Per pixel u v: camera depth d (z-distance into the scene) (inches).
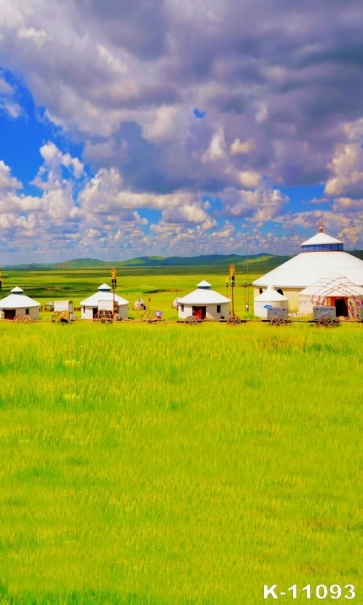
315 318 1636.3
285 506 458.9
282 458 579.2
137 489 493.4
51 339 1109.7
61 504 457.4
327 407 760.3
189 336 1150.3
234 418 716.0
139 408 757.9
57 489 490.3
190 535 405.1
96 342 1077.1
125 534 405.1
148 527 417.1
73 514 438.0
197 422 700.7
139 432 661.3
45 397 792.9
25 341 1091.3
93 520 428.1
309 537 403.9
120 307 2908.5
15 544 385.4
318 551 384.5
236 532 410.3
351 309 2311.8
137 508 451.5
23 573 344.2
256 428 676.7
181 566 359.3
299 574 352.8
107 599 314.2
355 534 409.7
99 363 954.7
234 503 464.1
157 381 873.5
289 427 681.6
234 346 1058.1
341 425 690.8
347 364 968.9
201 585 333.7
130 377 890.7
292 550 385.4
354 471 543.2
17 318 2496.3
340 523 428.5
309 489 497.0
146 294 6141.7
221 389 840.3
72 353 1004.6
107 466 551.5
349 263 2881.4
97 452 593.6
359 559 374.6
